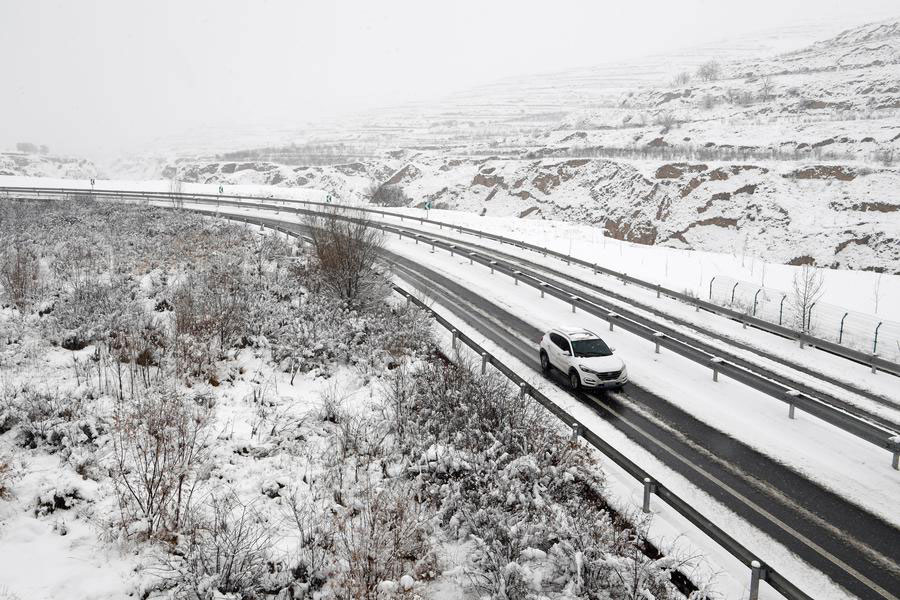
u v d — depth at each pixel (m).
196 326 16.62
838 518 11.23
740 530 10.83
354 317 19.59
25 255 22.69
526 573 7.98
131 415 11.40
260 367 15.74
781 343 22.00
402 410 13.42
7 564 7.68
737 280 31.95
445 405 13.41
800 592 8.09
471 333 22.25
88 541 8.38
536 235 45.09
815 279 32.91
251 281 21.77
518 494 9.87
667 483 12.43
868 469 13.16
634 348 21.58
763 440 14.53
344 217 23.39
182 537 8.66
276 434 12.19
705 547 10.20
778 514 11.36
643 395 17.27
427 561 9.02
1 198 44.81
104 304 17.62
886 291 30.61
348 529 9.42
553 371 18.88
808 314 24.62
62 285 20.00
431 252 37.12
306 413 13.22
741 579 9.43
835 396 17.31
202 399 13.12
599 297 28.00
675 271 34.09
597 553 8.72
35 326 16.30
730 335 22.92
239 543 8.18
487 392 13.62
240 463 10.98
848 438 14.75
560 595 8.32
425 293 26.50
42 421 10.99
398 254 36.09
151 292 20.06
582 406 16.28
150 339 15.74
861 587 9.32
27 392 11.94
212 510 9.39
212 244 28.61
